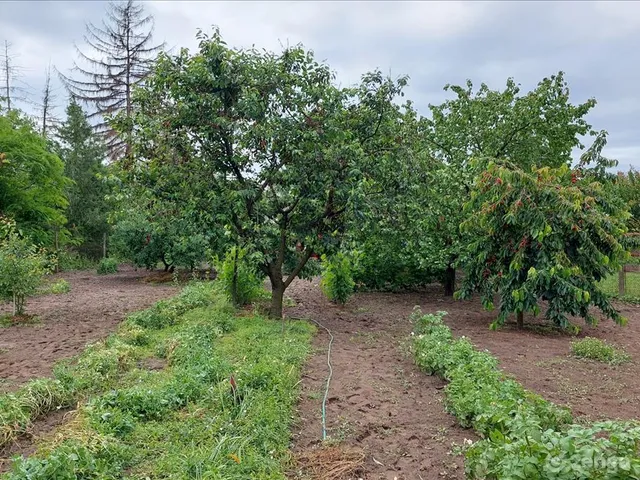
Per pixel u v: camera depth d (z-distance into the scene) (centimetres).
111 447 383
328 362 668
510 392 460
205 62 817
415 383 591
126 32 2991
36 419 470
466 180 1080
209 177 858
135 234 1730
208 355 632
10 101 2889
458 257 1083
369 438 443
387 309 1125
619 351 722
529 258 840
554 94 1224
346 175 807
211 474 338
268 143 828
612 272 862
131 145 867
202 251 1603
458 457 405
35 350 743
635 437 258
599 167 1062
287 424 453
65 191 2248
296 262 1001
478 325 941
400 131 897
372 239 1177
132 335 753
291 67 857
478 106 1252
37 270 1015
